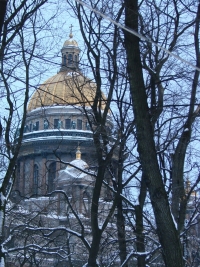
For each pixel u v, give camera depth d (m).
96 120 18.72
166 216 11.41
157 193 11.54
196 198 23.00
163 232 11.36
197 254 24.20
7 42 15.68
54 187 56.50
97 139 18.19
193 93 15.60
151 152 11.77
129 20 12.26
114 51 17.61
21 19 16.67
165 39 16.47
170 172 18.06
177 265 11.20
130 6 12.41
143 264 19.00
